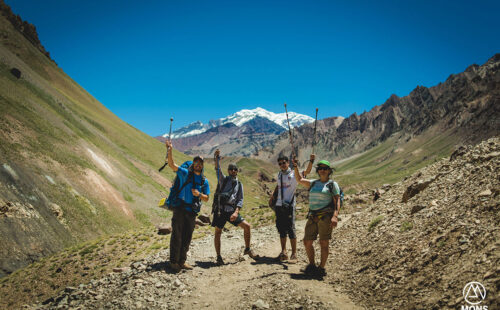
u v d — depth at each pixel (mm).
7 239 23922
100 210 40531
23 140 41375
